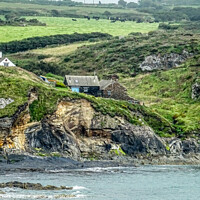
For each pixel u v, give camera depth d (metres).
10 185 183.50
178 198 191.88
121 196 186.25
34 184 187.62
